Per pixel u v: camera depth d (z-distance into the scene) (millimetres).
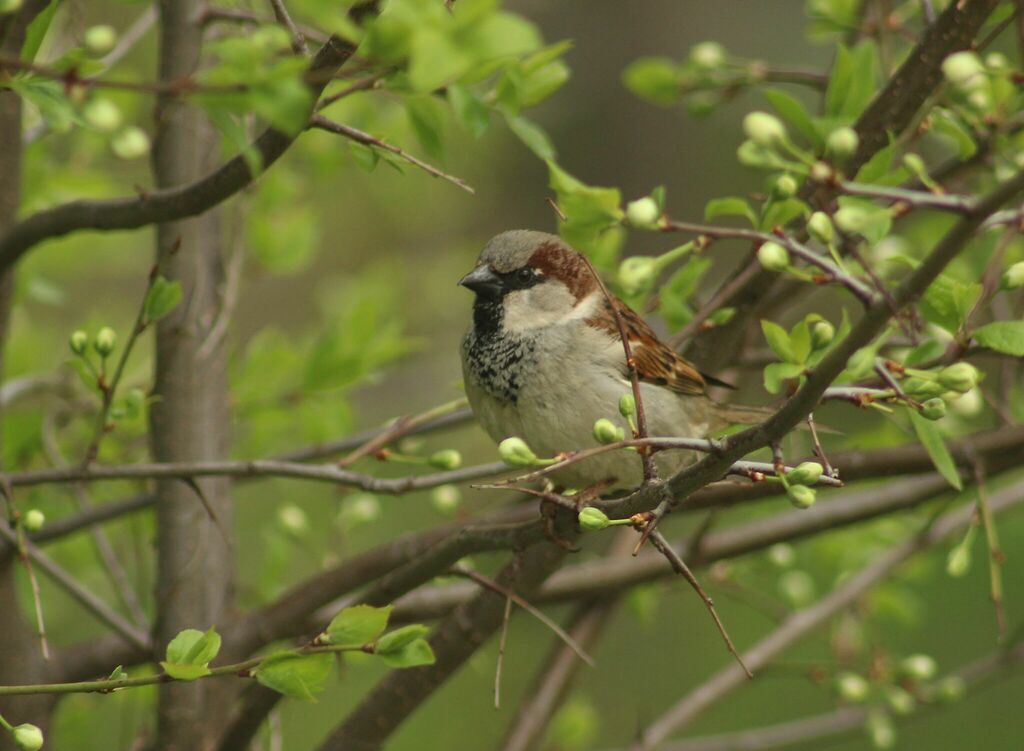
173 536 7785
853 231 5125
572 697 10266
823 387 4629
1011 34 8766
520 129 5996
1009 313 7969
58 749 9031
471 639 7324
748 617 15289
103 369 6574
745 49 18578
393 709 7516
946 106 6781
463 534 6527
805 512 8141
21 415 8867
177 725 7445
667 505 5141
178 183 7820
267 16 7820
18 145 7277
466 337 7762
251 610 7770
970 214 4270
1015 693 14914
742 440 4879
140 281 15070
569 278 7633
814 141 6148
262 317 16062
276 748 7625
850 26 8422
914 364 5836
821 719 9305
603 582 8195
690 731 14508
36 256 10688
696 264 7473
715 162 18797
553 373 7461
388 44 4133
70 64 4805
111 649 7758
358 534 13258
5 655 7441
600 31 19328
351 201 14859
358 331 8891
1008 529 14820
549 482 7617
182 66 7574
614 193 5953
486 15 3885
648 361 7656
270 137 5488
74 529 8094
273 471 6828
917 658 8680
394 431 7363
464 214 15984
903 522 9727
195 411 7938
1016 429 7344
